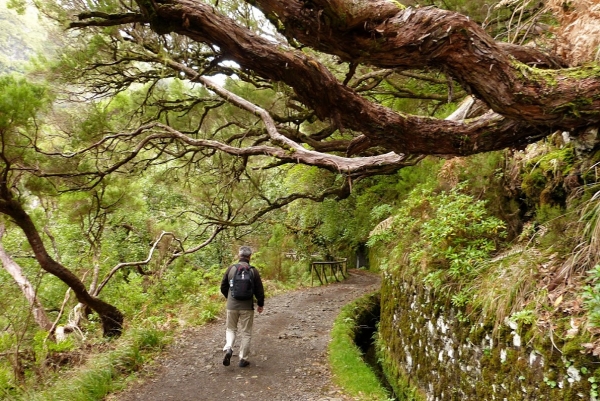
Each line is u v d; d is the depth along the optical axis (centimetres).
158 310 910
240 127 782
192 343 695
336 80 263
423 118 295
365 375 548
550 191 405
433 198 575
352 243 1573
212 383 537
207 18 231
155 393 507
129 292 929
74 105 678
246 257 603
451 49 236
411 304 563
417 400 498
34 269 1043
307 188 1507
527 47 325
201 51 665
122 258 1274
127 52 620
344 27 223
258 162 1129
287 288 1223
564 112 262
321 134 771
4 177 549
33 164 570
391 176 1181
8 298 862
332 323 823
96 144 627
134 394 504
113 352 580
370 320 924
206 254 1554
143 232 1334
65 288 1049
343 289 1199
